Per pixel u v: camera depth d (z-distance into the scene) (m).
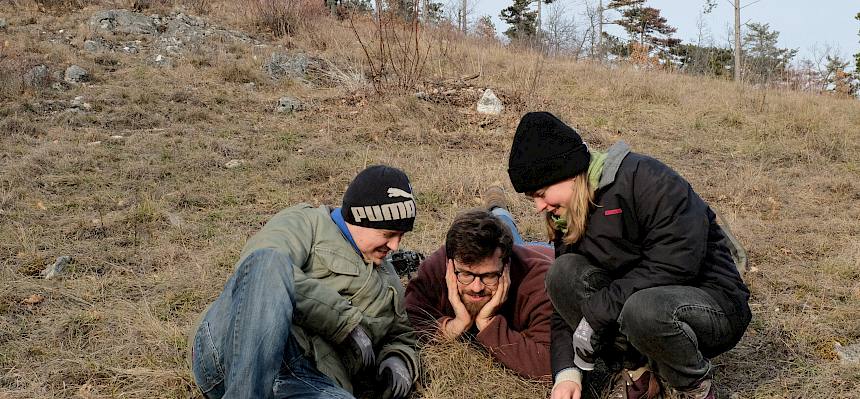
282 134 8.08
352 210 2.88
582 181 2.55
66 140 7.18
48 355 3.31
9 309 3.75
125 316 3.65
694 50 37.00
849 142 8.98
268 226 2.90
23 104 8.12
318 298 2.68
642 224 2.55
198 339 2.60
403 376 2.97
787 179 7.45
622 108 10.71
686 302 2.50
